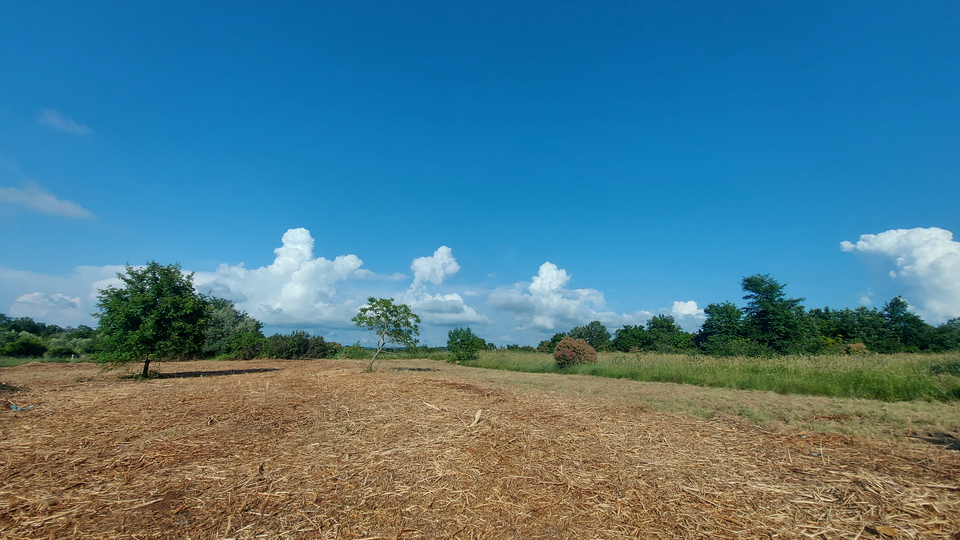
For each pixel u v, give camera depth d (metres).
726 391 11.20
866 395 9.79
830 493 3.83
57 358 25.03
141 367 18.81
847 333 36.72
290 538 2.98
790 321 28.78
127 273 14.42
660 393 10.74
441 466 4.38
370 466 4.38
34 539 2.94
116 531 3.06
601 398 9.59
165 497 3.64
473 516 3.31
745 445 5.41
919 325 35.38
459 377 14.50
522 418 6.74
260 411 7.18
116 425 6.18
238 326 34.03
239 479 4.04
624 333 42.41
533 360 22.06
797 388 10.84
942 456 4.90
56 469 4.30
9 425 6.19
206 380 12.96
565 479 4.07
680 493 3.80
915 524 3.25
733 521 3.29
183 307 14.62
